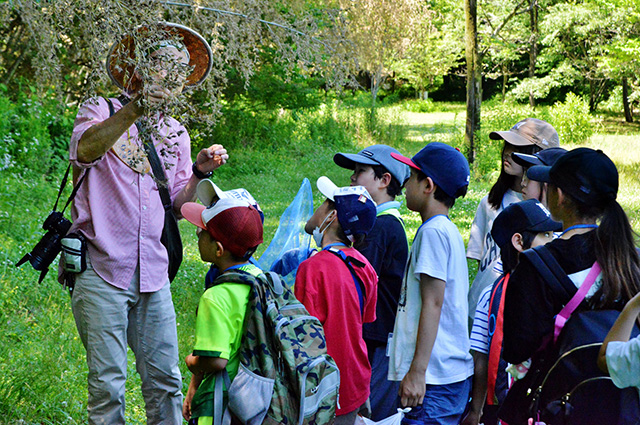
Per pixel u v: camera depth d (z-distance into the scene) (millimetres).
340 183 15438
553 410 2270
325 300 2854
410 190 3219
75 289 3225
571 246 2393
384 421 3047
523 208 3141
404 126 25500
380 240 3465
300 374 2443
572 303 2336
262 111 18156
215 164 3459
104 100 3205
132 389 4355
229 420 2498
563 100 40188
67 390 4055
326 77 6082
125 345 3297
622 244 2338
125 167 3225
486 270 3906
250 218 2676
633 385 2115
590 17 26766
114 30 2811
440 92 53125
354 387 2900
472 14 18078
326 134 20859
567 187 2445
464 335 3131
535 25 30562
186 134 3557
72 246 3160
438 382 3049
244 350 2496
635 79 31922
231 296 2527
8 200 8008
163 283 3404
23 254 6445
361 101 23141
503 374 3127
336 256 2953
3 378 3936
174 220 3482
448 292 3066
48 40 3529
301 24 5520
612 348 2133
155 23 2834
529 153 3967
